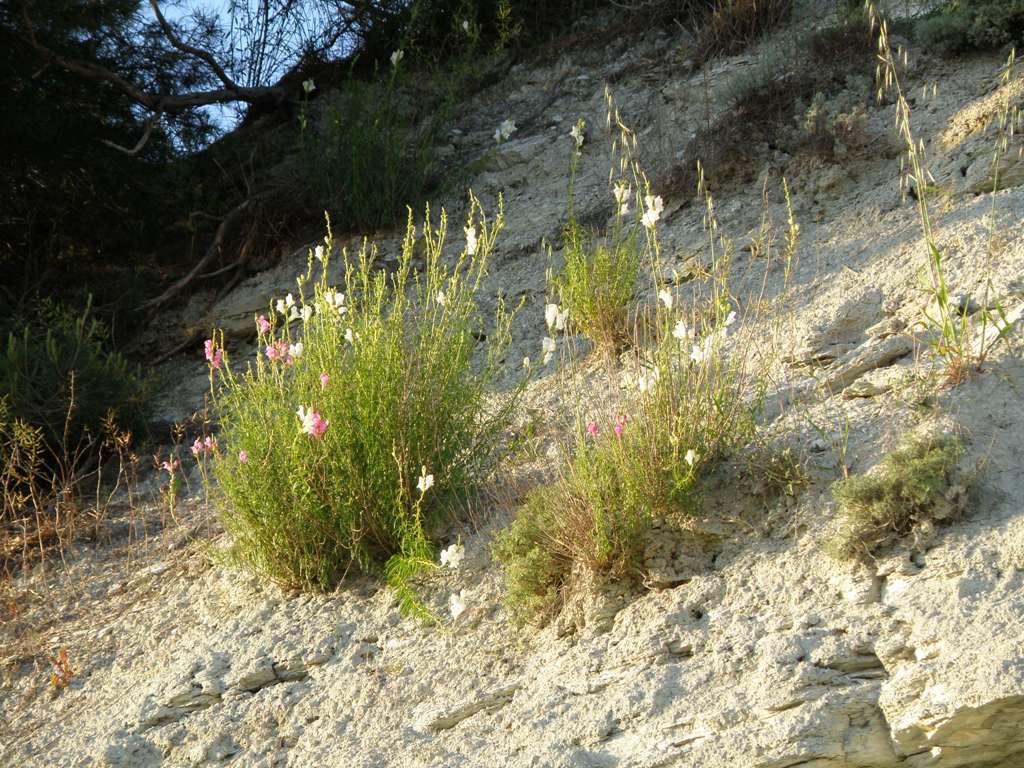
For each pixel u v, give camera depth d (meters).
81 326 4.46
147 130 5.09
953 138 3.90
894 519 2.71
